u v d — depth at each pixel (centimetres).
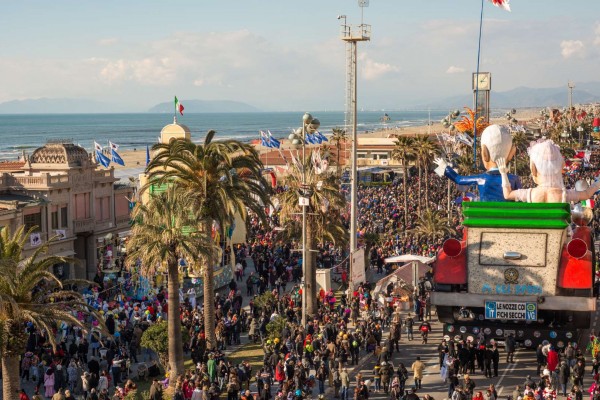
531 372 3594
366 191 11031
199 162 4062
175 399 3073
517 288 3356
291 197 4988
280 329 4044
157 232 3622
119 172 14950
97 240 6506
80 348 3812
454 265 3434
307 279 4906
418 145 9481
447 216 8331
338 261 6341
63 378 3488
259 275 5728
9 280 2830
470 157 10281
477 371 3641
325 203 4881
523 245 3347
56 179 5991
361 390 3116
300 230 4994
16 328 2922
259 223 7762
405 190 8700
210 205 4150
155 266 3662
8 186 5931
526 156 14400
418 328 4522
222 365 3491
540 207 3309
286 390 3088
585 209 3741
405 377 3400
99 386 3312
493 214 3350
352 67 5141
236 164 4225
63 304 3061
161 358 3866
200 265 3659
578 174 12975
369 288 5278
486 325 3550
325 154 7806
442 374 3541
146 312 4425
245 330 4606
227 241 6028
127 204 6944
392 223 7962
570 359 3403
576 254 3288
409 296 4934
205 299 4034
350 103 5316
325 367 3516
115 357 3812
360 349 4109
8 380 2962
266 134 9275
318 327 4091
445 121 10162
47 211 5903
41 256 5709
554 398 3014
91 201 6425
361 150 14562
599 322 4319
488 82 9538
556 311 3481
